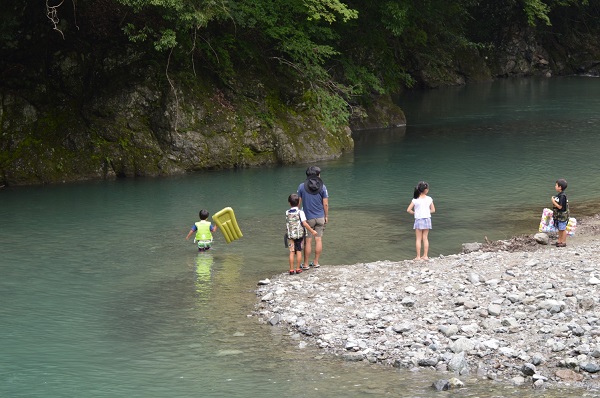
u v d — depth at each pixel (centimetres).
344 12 2634
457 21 4497
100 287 1398
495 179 2334
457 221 1844
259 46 2781
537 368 995
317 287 1337
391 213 1927
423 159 2680
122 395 968
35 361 1079
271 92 2716
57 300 1332
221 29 2680
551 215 1650
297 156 2648
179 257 1581
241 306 1285
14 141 2372
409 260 1482
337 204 2027
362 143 3061
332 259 1558
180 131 2492
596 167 2506
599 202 2023
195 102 2547
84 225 1841
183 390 978
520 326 1101
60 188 2286
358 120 3419
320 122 2762
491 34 5981
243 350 1103
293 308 1247
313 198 1448
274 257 1571
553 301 1147
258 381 998
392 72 3506
